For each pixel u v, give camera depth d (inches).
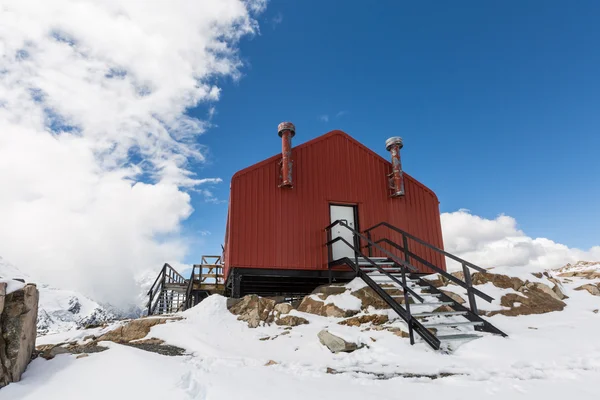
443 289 407.5
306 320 350.9
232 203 456.8
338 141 533.6
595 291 420.2
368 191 526.0
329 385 195.2
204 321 354.0
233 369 229.5
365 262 408.5
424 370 227.1
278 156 493.7
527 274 427.8
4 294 194.9
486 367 226.2
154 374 201.9
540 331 292.7
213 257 757.9
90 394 175.6
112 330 333.1
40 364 217.6
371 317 333.7
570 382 187.3
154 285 810.8
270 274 456.8
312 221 487.8
